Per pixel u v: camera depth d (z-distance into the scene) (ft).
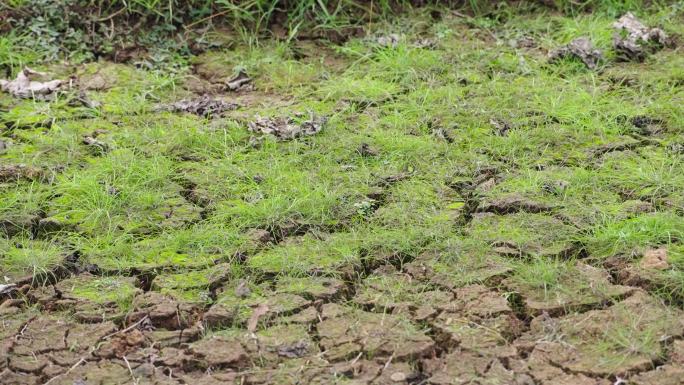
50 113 11.60
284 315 8.99
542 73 12.21
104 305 9.13
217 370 8.59
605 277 9.23
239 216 10.00
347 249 9.56
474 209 10.15
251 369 8.56
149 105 11.85
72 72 12.41
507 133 11.16
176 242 9.70
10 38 12.68
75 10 12.95
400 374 8.46
